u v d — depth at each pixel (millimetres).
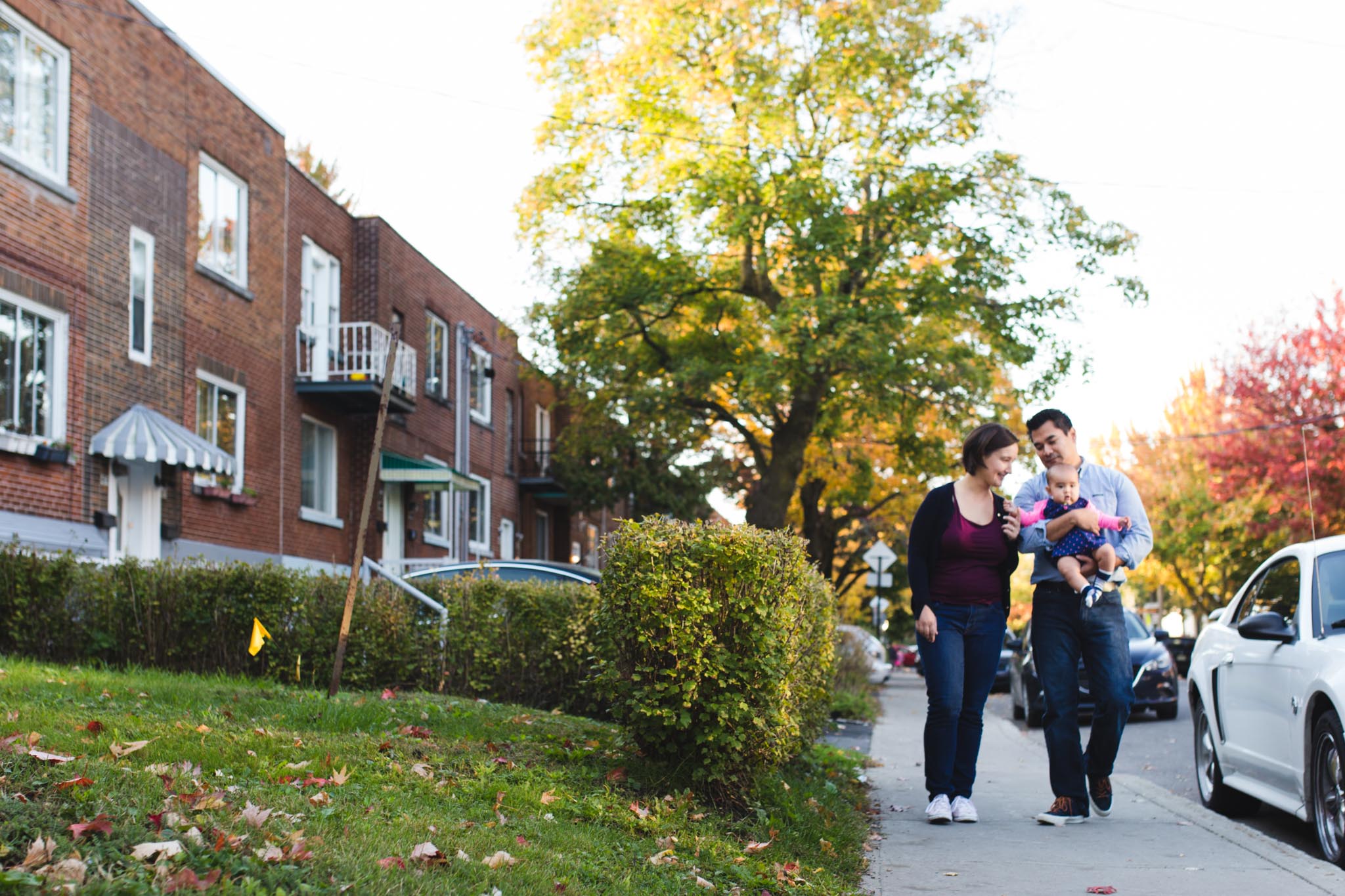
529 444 35938
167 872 3945
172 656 10812
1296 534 32438
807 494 37219
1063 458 7164
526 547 36062
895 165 25797
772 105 25828
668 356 29578
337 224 23812
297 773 6062
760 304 29562
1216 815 8055
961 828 7180
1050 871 5992
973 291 26453
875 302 25562
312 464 22672
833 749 10641
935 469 29969
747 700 6746
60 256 15008
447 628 10984
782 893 5379
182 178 17891
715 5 25750
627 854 5480
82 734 6480
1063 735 7320
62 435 14977
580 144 27891
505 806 5984
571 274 28703
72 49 15352
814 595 8141
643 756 7270
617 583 6828
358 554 9273
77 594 10891
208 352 18547
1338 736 6246
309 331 22078
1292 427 32406
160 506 17219
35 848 3902
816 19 26125
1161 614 56188
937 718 7352
